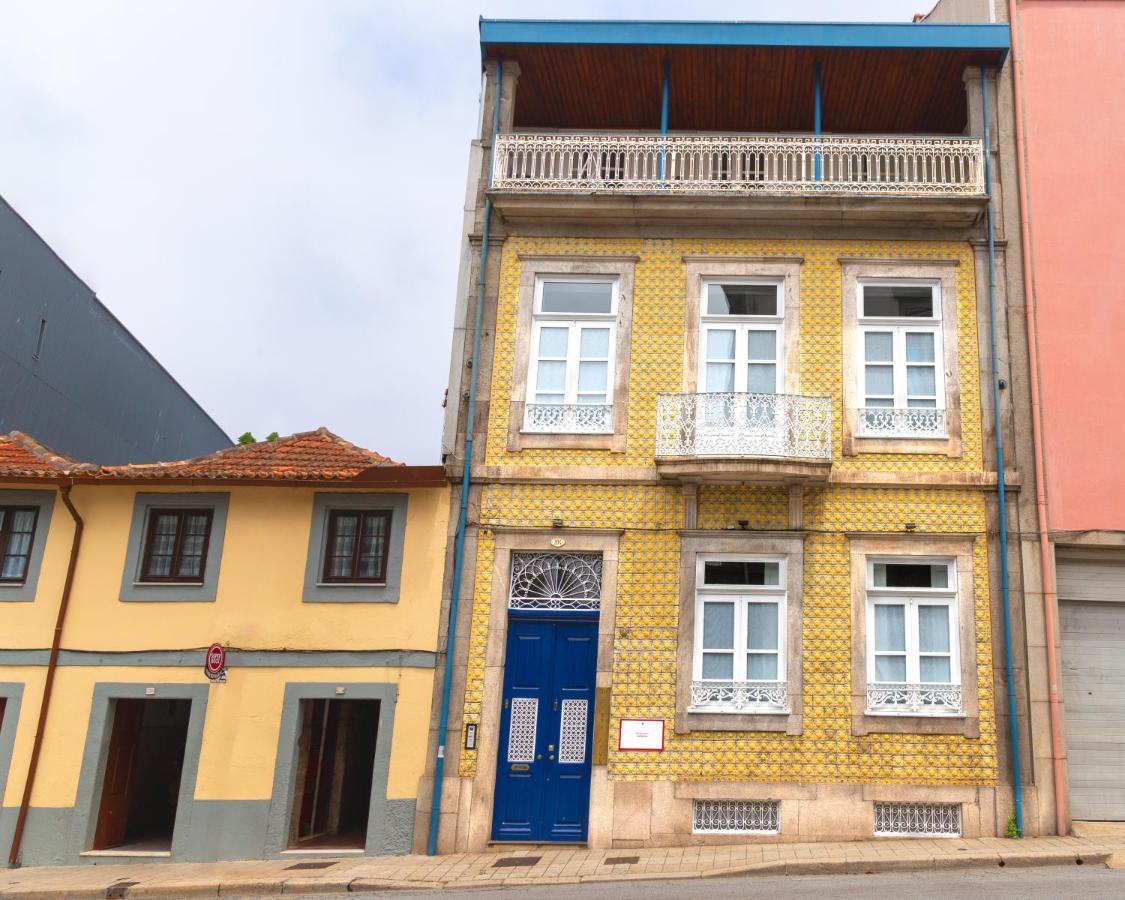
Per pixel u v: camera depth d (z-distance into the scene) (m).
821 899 9.13
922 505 12.77
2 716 13.09
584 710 12.62
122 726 13.32
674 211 13.68
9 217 19.25
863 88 15.02
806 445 12.58
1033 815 11.85
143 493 13.65
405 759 12.42
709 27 14.23
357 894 10.38
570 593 12.97
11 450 14.35
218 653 12.71
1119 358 13.17
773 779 12.06
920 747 12.09
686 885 10.06
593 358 13.67
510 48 14.65
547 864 11.21
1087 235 13.57
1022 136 13.88
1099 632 12.73
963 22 15.49
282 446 14.23
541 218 13.99
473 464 13.26
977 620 12.43
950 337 13.29
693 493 12.88
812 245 13.72
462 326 13.77
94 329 22.42
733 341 13.59
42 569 13.48
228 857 12.29
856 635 12.41
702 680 12.41
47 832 12.54
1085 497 12.77
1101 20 14.34
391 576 13.02
